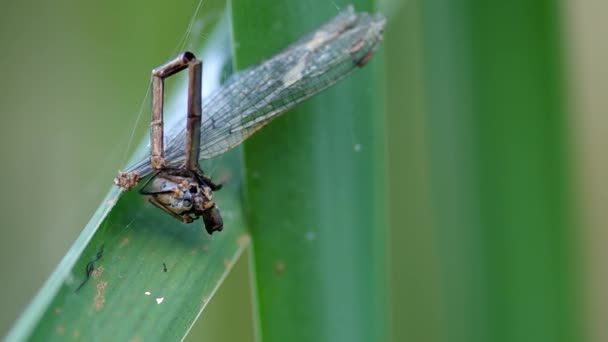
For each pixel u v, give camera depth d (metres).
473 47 0.18
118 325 0.18
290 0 0.18
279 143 0.18
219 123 0.18
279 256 0.18
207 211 0.18
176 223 0.18
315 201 0.18
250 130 0.18
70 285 0.17
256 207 0.18
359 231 0.18
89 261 0.18
